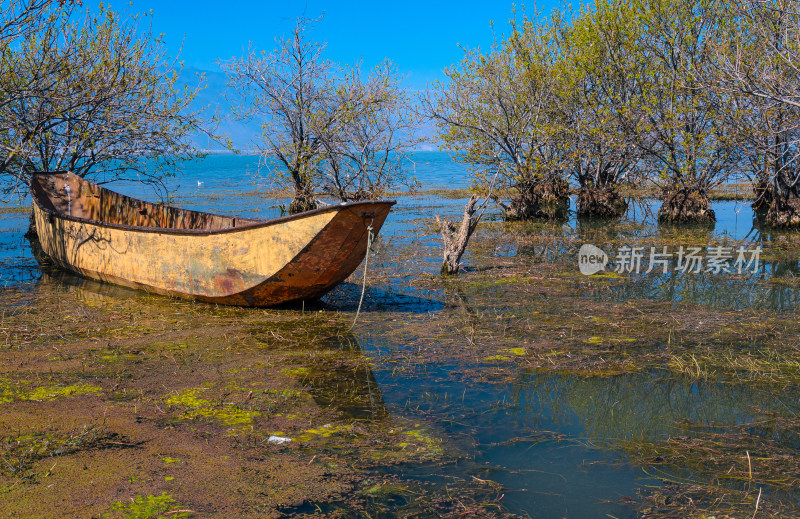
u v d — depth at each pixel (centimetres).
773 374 534
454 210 2123
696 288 898
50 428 417
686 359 577
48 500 326
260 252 728
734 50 1364
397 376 537
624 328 683
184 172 5769
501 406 473
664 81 1545
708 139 1548
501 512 326
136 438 405
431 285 926
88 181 1225
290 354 595
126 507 322
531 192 1866
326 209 669
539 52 1711
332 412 458
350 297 850
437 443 409
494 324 705
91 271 954
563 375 539
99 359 571
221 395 485
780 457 385
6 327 675
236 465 372
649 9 1539
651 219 1788
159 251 830
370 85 1658
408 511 326
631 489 350
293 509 326
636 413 459
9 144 1030
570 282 945
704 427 434
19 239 1437
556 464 381
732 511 325
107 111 1107
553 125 1678
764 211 1873
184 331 671
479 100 1714
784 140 1411
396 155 1720
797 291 870
